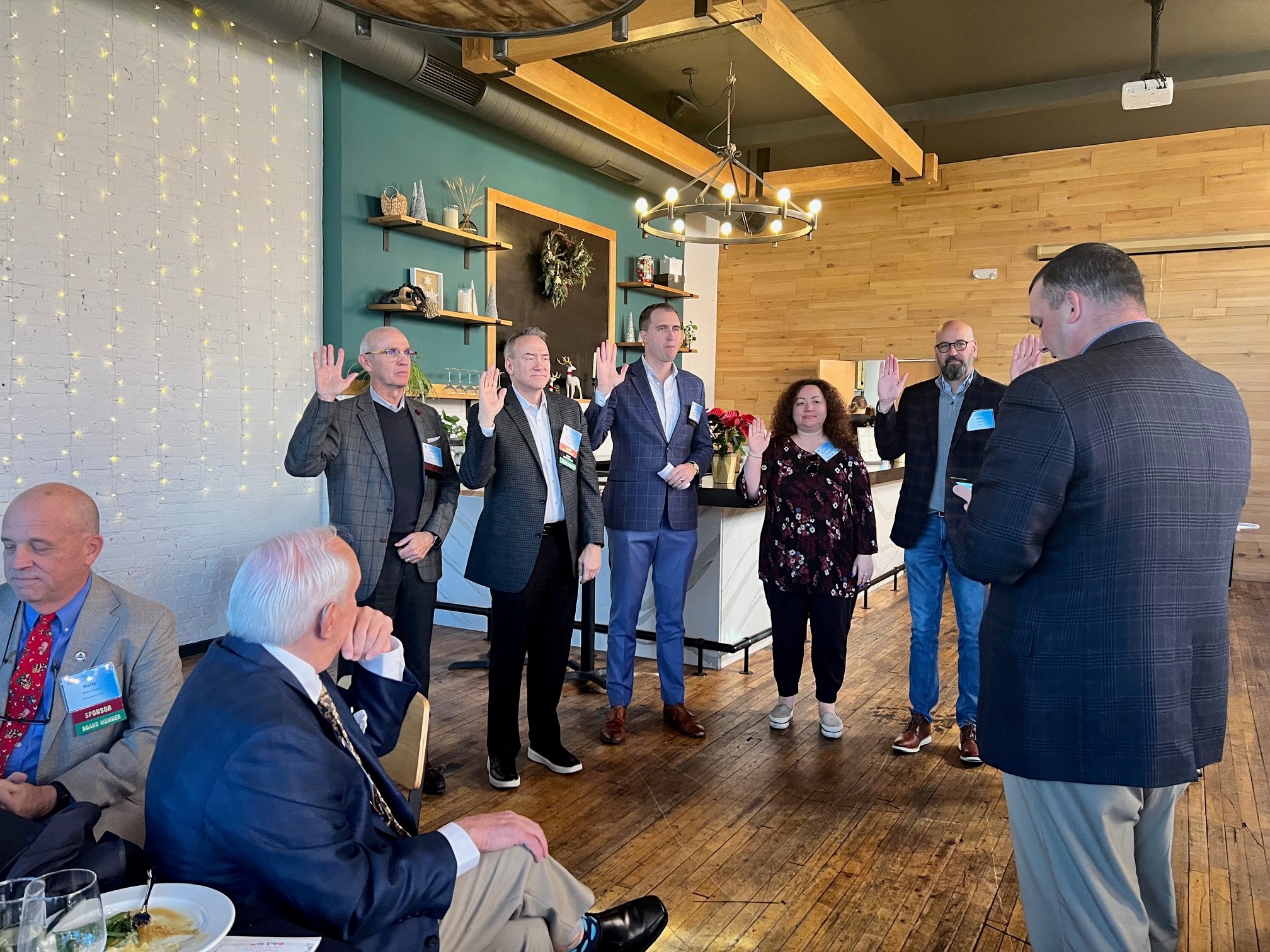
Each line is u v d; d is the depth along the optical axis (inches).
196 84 188.4
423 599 120.5
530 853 63.9
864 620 234.5
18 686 71.3
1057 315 67.4
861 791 124.3
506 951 62.3
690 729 145.8
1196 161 313.6
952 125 317.7
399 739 68.2
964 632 135.4
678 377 148.5
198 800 48.8
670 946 86.5
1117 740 60.4
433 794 121.6
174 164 184.7
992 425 129.0
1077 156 331.6
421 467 121.2
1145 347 62.9
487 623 212.8
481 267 263.3
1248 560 307.0
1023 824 66.4
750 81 289.9
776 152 358.3
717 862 103.4
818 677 145.2
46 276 162.9
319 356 109.2
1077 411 60.3
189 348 189.6
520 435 123.4
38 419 162.7
